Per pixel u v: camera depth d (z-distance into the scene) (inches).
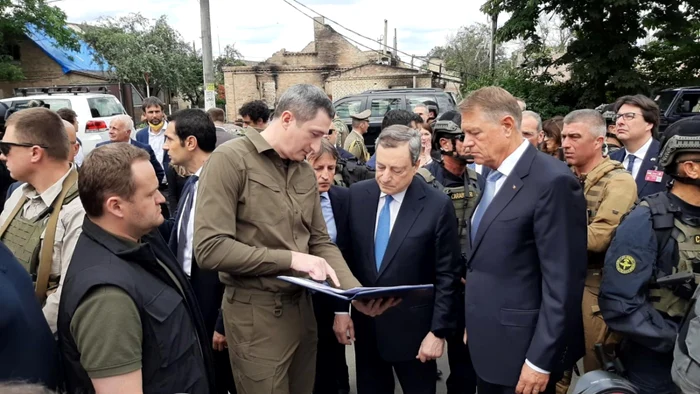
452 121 113.2
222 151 74.4
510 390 75.7
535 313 73.0
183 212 102.1
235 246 70.9
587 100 503.2
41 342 54.0
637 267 70.1
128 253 57.6
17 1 764.6
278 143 75.9
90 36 884.0
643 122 134.6
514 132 74.1
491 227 74.7
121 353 53.1
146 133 230.2
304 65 1021.2
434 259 92.6
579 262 69.8
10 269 53.8
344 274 83.1
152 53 908.0
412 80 910.4
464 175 116.4
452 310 90.9
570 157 107.5
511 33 524.1
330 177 98.5
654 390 72.5
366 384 99.1
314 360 85.1
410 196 92.1
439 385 129.5
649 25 482.9
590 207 101.7
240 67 985.5
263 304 75.4
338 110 429.4
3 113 139.2
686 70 550.3
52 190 77.3
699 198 68.8
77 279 54.9
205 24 442.9
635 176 136.2
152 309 57.3
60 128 78.4
